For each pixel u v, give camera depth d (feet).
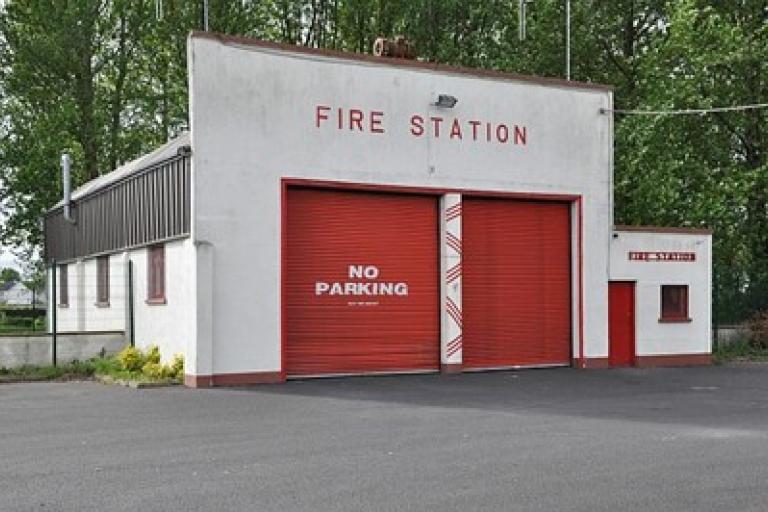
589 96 77.87
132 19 136.15
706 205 101.91
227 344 61.16
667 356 80.69
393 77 68.59
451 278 70.54
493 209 73.77
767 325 93.35
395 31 130.21
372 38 133.49
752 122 110.52
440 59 124.47
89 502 26.73
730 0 114.62
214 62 61.67
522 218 75.15
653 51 111.34
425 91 69.97
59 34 128.77
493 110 73.00
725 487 29.04
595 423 44.16
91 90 135.13
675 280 81.46
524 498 27.32
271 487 28.78
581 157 77.20
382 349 68.28
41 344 69.92
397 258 69.26
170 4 131.64
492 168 72.79
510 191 73.56
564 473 31.19
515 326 74.33
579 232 77.00
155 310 68.69
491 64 122.62
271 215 63.26
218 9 129.08
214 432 40.32
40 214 133.59
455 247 70.74
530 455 34.76
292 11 137.39
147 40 138.21
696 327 82.43
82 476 30.48
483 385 62.64
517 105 74.23
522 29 101.45
